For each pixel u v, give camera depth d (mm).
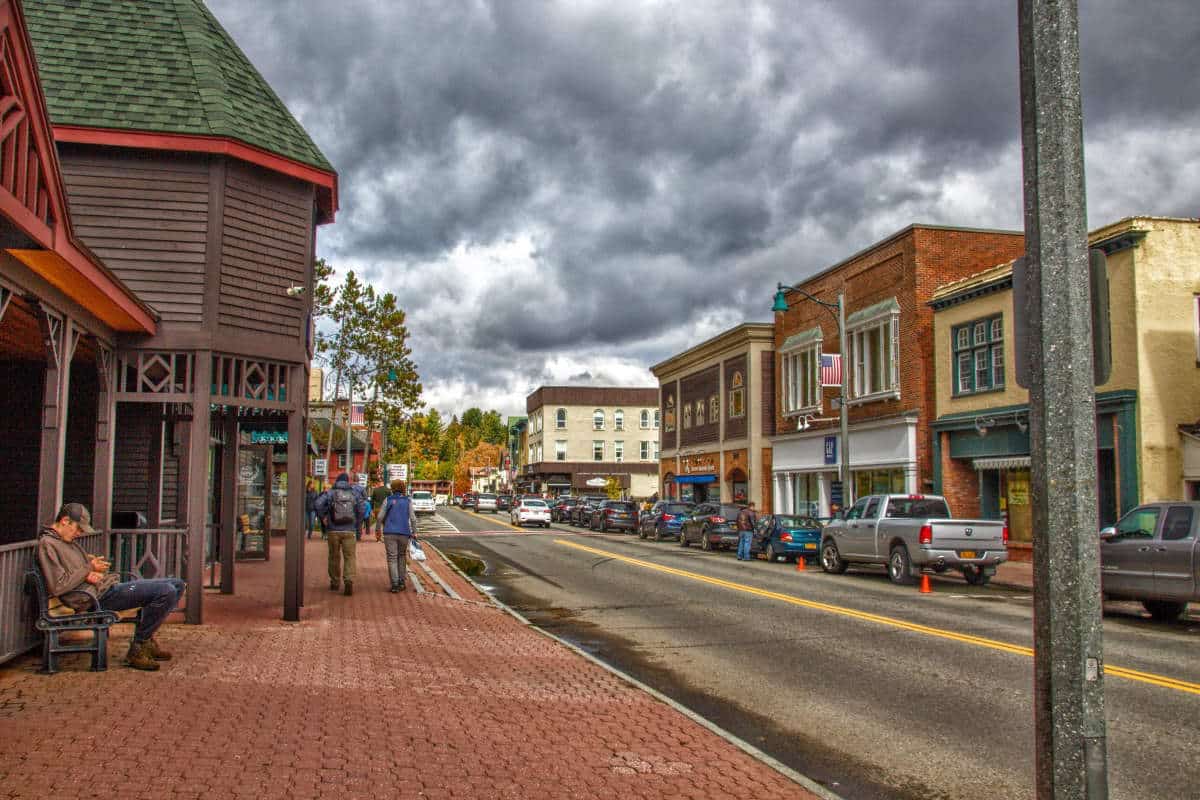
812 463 36000
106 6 12734
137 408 14516
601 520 43531
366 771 5688
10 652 7906
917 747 7098
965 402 26484
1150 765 6527
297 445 12305
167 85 11922
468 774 5766
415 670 9039
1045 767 4012
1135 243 20781
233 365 11766
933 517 20562
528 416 99438
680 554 28062
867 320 31656
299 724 6672
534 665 9750
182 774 5402
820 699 8688
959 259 29297
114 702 6938
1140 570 14188
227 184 11742
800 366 38000
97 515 10820
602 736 6898
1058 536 4035
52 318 9023
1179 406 20609
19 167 7055
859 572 22812
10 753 5605
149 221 11422
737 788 5773
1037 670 4078
